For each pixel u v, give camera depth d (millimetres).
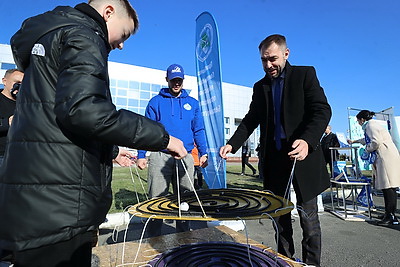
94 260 1446
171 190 5555
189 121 2990
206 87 4535
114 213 3924
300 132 1884
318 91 1839
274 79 2051
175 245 1664
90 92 850
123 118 912
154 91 29516
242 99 39031
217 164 4270
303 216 1896
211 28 4348
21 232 853
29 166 879
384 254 2750
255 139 32406
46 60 942
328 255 2727
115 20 1169
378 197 6316
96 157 997
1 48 22203
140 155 2865
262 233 3510
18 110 963
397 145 6469
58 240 877
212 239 1779
